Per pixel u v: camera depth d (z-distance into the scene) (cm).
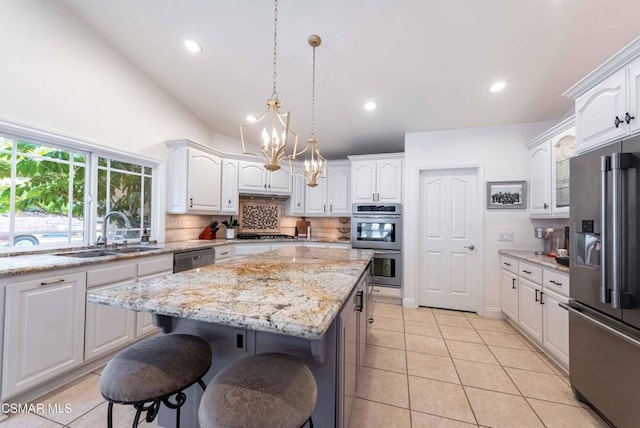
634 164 135
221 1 212
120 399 97
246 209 465
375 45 236
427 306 369
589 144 173
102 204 275
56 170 241
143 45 266
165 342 120
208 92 327
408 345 257
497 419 163
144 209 321
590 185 161
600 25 196
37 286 173
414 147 367
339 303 107
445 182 364
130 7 227
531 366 221
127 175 301
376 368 217
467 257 354
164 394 101
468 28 211
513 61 237
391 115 334
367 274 220
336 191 452
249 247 393
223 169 397
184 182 335
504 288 315
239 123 388
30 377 170
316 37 232
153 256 257
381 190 389
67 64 233
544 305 231
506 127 335
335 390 123
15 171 216
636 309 133
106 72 264
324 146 431
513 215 327
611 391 150
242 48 253
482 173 340
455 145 352
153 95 315
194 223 393
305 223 491
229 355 135
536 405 175
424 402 177
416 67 256
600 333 158
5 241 212
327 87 295
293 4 206
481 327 301
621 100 149
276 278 149
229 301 107
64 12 230
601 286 146
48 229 236
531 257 262
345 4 203
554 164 269
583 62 230
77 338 194
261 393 90
